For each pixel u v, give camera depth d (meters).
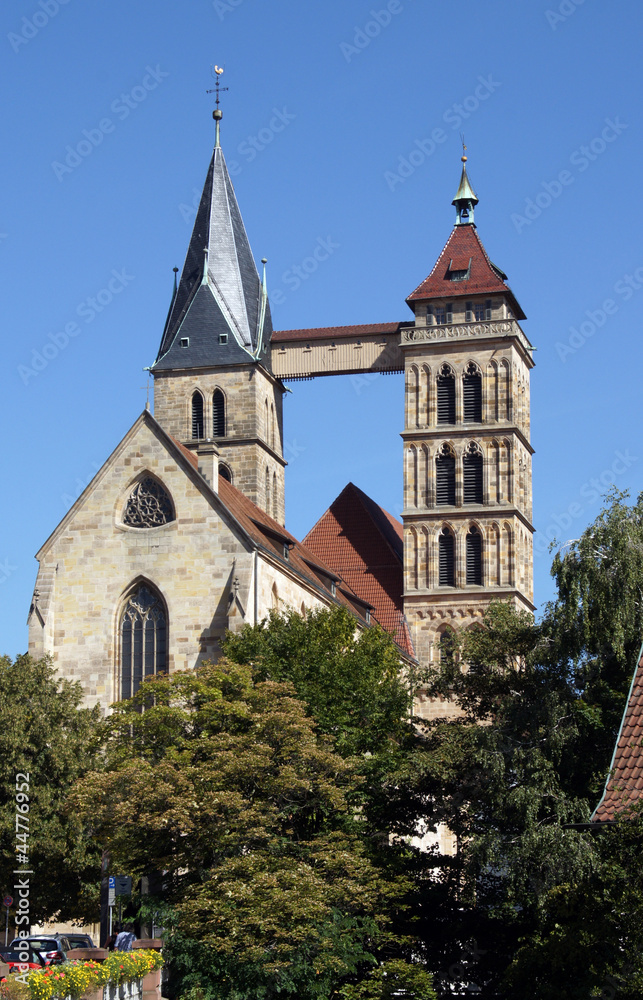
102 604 102.50
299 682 80.62
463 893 73.44
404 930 73.38
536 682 75.75
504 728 73.38
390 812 79.12
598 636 73.62
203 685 77.12
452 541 138.75
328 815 73.88
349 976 70.31
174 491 102.25
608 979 49.38
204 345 140.62
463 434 139.00
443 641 82.19
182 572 101.12
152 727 76.69
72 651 102.44
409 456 140.12
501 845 67.50
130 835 69.94
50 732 84.12
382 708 81.50
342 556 145.25
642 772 50.09
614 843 48.75
